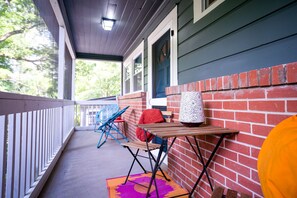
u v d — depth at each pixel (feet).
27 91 7.70
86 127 18.40
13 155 4.00
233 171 4.14
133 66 15.76
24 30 7.22
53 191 5.87
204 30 6.00
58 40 10.69
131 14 10.65
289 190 1.73
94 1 9.30
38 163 6.02
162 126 5.08
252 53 4.24
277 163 1.89
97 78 37.73
